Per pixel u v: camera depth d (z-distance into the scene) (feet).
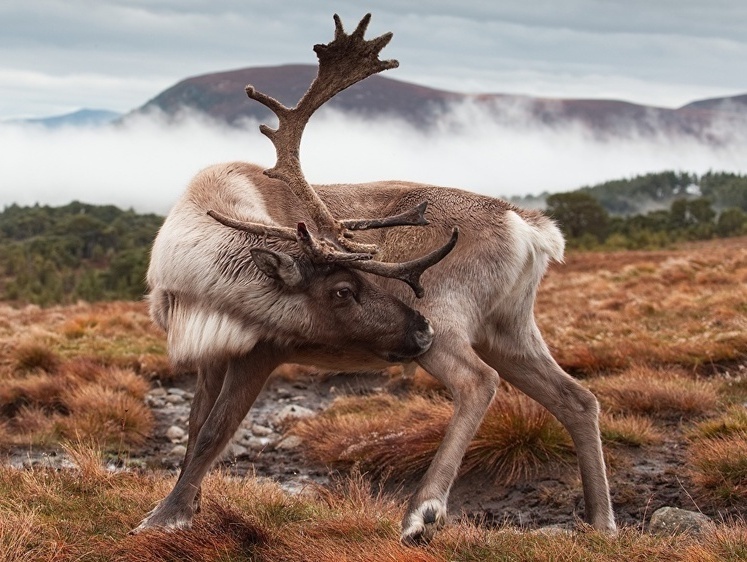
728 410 33.12
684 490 26.48
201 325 22.20
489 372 22.63
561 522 26.66
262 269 21.45
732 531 19.85
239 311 22.13
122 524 22.50
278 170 23.09
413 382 42.86
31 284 286.46
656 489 27.66
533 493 28.84
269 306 22.12
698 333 49.39
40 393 40.96
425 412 35.06
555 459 30.50
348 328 22.48
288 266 21.54
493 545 20.17
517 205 25.99
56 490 24.75
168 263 22.72
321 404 43.88
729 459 27.07
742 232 293.02
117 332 61.36
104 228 522.88
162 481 27.02
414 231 24.86
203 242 22.50
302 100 23.18
